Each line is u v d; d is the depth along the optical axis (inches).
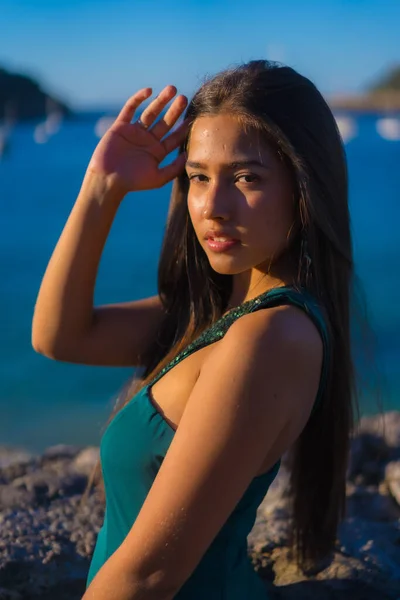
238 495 60.8
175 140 85.4
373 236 1089.4
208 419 59.9
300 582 91.0
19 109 7421.3
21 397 432.5
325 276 71.1
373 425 137.8
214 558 69.6
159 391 69.8
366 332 82.7
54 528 98.4
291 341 62.4
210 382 61.2
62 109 7524.6
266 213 68.8
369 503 112.1
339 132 72.6
